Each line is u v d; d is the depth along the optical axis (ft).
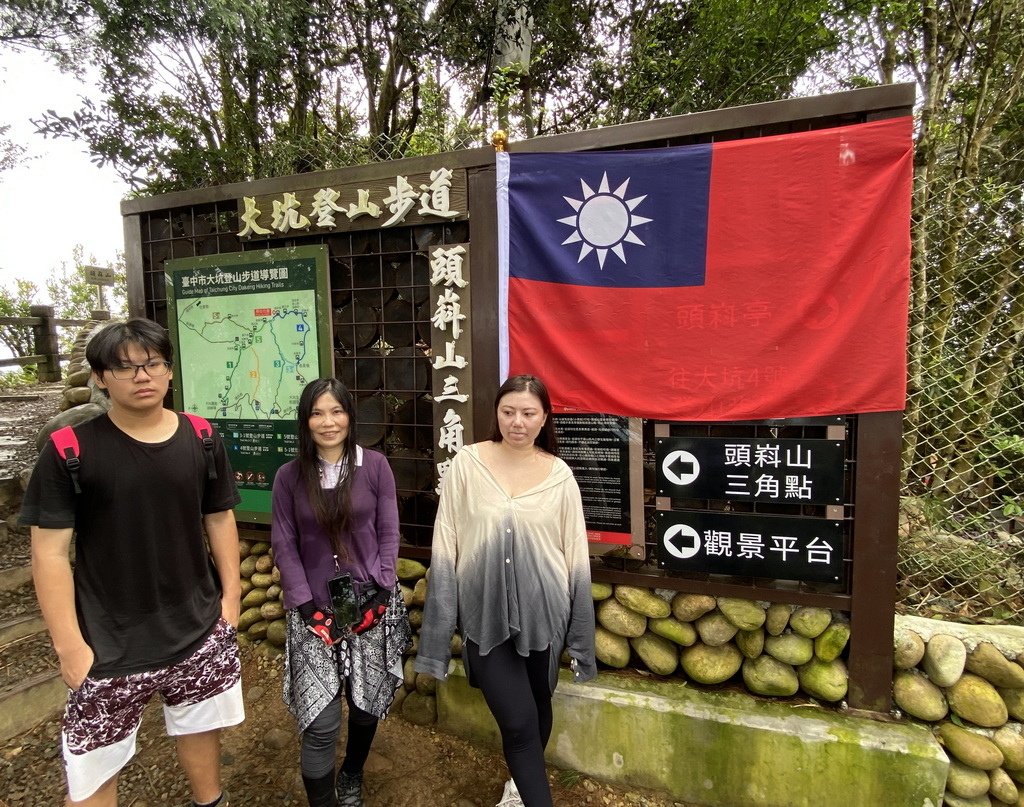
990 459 8.82
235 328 8.86
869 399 6.13
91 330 15.90
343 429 5.70
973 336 8.66
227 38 10.52
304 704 5.44
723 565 6.81
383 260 8.33
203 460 5.30
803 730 6.32
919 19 9.82
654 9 15.03
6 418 18.99
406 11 12.87
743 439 6.64
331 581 5.60
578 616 5.75
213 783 5.89
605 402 6.98
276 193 8.48
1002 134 9.38
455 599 5.77
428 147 15.76
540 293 7.13
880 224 5.95
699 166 6.43
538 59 15.67
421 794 6.82
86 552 4.78
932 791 5.97
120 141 11.97
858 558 6.39
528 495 5.59
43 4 9.84
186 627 5.19
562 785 7.00
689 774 6.72
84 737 4.80
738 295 6.44
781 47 12.98
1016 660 6.35
